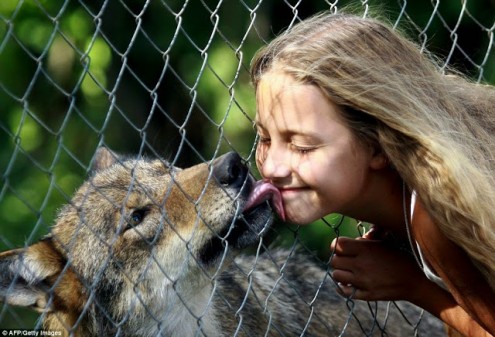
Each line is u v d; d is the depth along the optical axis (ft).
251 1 44.11
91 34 43.14
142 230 21.36
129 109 46.68
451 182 16.46
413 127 16.62
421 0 43.52
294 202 17.04
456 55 43.78
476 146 17.56
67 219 21.86
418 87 17.33
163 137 47.42
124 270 21.45
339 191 16.87
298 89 16.47
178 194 21.21
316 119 16.44
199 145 46.98
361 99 16.44
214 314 22.84
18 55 42.75
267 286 25.03
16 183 40.78
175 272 21.20
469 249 16.57
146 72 46.39
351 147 16.76
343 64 16.63
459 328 18.84
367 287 19.24
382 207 18.07
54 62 43.50
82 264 21.22
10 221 39.68
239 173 20.39
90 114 44.57
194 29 45.32
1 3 41.11
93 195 21.85
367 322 26.48
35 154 42.68
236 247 20.77
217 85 42.78
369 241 19.31
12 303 20.12
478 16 43.60
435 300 18.99
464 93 18.58
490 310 17.35
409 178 16.81
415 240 17.62
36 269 20.45
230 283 23.73
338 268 19.33
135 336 21.89
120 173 22.45
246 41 43.68
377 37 17.43
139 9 44.93
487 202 16.69
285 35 17.56
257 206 19.98
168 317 21.94
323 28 17.39
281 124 16.70
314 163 16.57
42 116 43.93
